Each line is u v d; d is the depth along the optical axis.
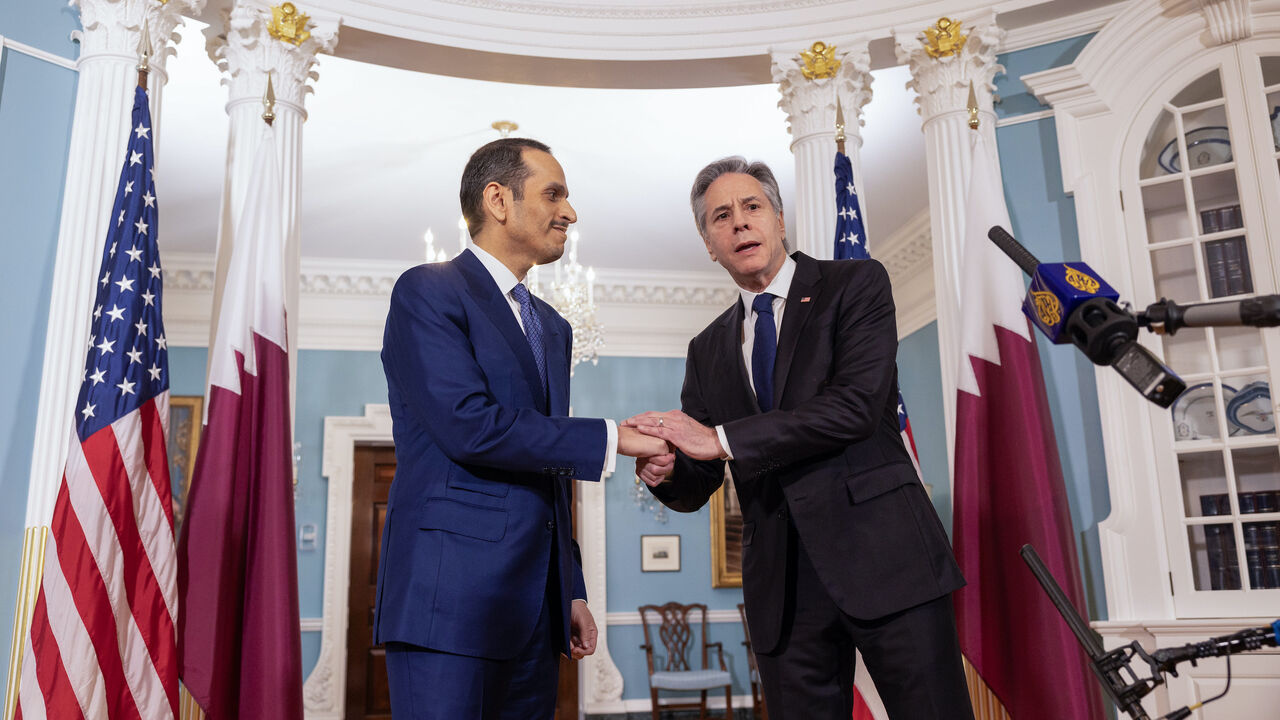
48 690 3.09
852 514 2.35
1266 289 4.11
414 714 2.01
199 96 6.73
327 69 6.42
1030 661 3.78
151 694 3.23
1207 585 4.14
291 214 4.38
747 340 2.73
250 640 3.55
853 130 4.88
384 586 2.11
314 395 9.91
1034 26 4.82
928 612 2.30
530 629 2.10
